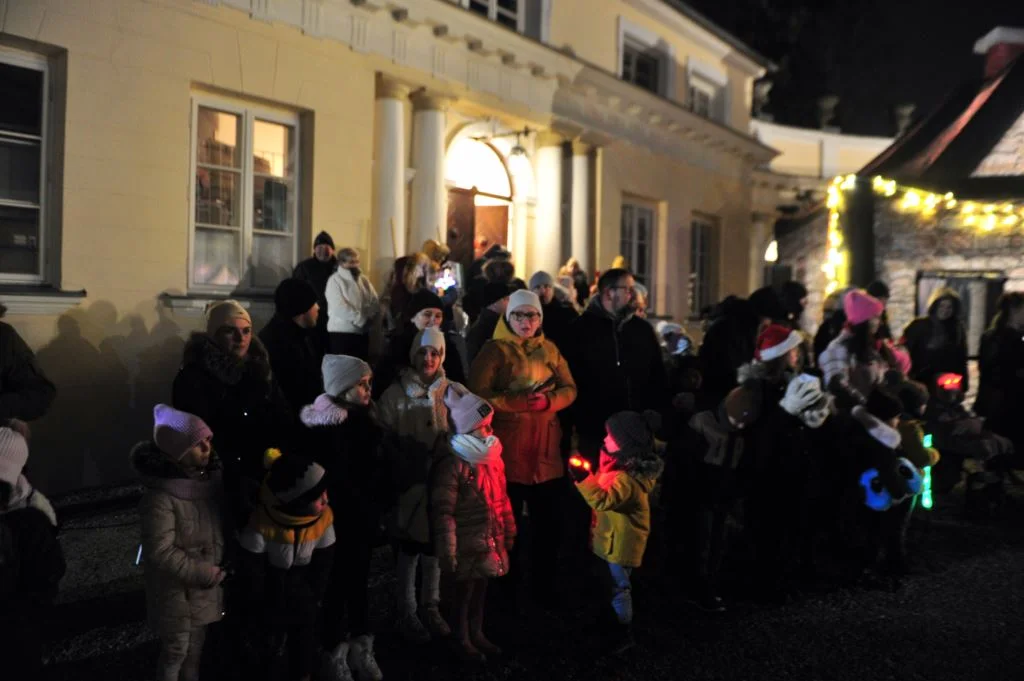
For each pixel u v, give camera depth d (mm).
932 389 8414
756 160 16875
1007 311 8430
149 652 4105
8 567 3090
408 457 4207
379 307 7473
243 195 7961
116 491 6598
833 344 6617
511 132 10766
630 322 5480
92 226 6699
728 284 16375
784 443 5164
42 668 3273
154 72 7035
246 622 3430
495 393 4746
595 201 12258
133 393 7012
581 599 5102
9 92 6383
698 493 5074
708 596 5031
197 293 7590
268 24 7852
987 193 12484
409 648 4316
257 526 3453
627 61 13922
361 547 3881
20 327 6332
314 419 3871
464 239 10805
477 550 4094
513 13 11320
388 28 8984
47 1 6332
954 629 4871
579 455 5398
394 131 9109
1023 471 8875
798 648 4559
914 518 7129
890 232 12859
